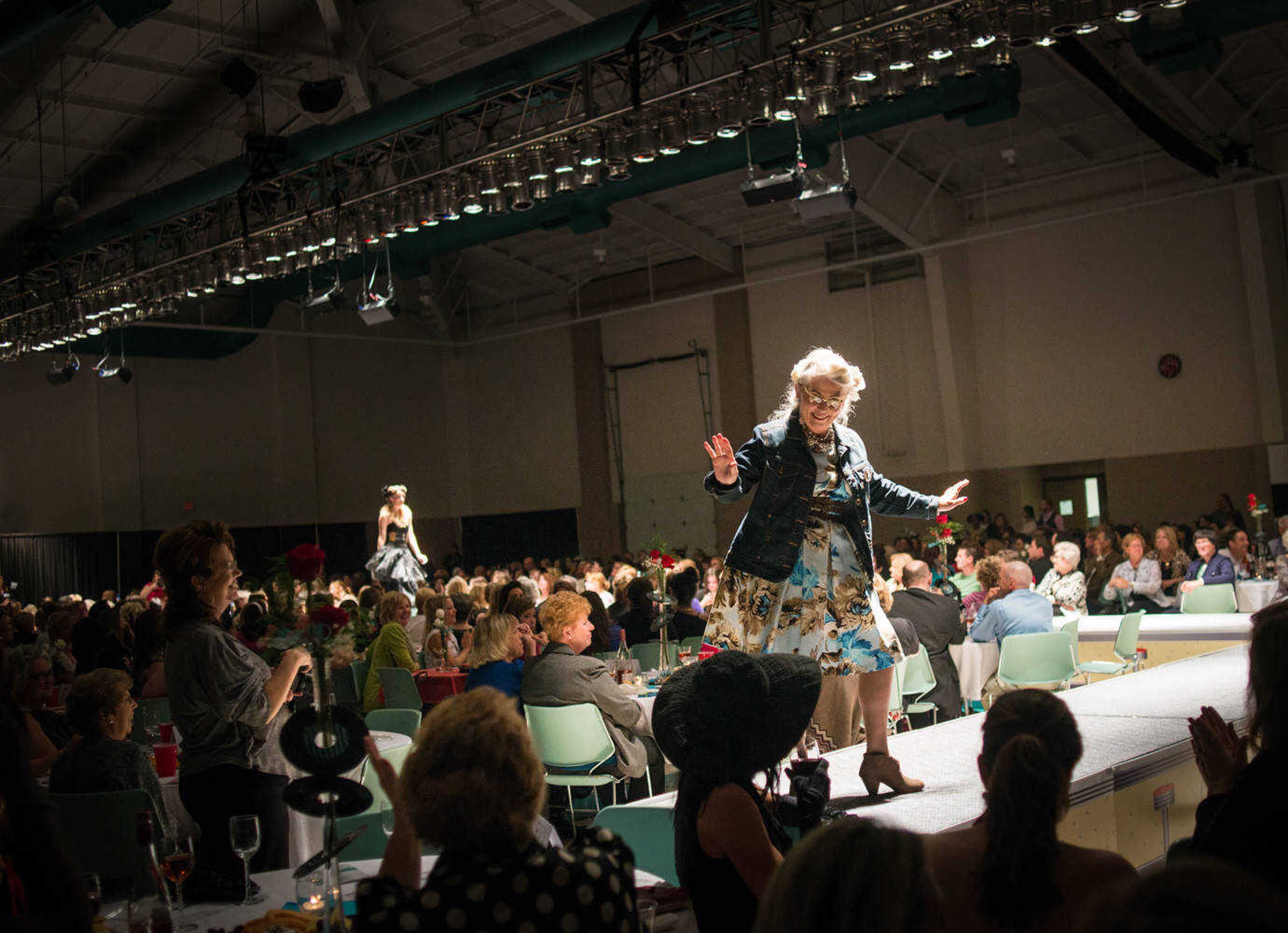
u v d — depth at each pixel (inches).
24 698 213.5
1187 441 594.2
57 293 479.2
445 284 839.1
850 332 703.7
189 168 602.5
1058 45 384.8
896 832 43.8
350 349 855.7
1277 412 560.4
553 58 365.7
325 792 85.4
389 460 871.7
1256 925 29.7
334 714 87.0
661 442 803.4
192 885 105.6
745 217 709.9
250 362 802.2
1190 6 340.8
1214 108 531.5
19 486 689.6
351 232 385.1
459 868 64.9
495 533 898.1
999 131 579.8
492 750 65.8
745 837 80.2
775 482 110.4
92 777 137.1
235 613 330.0
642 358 812.6
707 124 304.5
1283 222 558.3
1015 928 68.1
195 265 432.8
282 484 805.2
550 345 866.8
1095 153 611.5
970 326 673.0
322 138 428.1
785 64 281.6
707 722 82.5
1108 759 125.3
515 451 887.1
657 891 98.0
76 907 65.3
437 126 363.9
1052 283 641.6
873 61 276.7
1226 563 369.1
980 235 663.1
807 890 42.7
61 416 711.7
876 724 116.2
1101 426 625.6
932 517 116.3
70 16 298.2
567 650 209.9
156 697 236.2
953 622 248.2
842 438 113.2
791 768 102.9
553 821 225.9
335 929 86.4
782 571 109.3
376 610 305.0
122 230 494.3
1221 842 71.8
